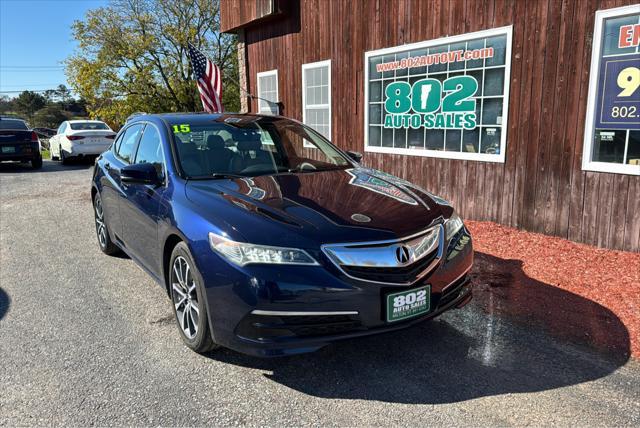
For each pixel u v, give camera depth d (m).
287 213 2.95
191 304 3.19
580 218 5.50
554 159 5.66
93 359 3.19
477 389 2.81
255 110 11.58
